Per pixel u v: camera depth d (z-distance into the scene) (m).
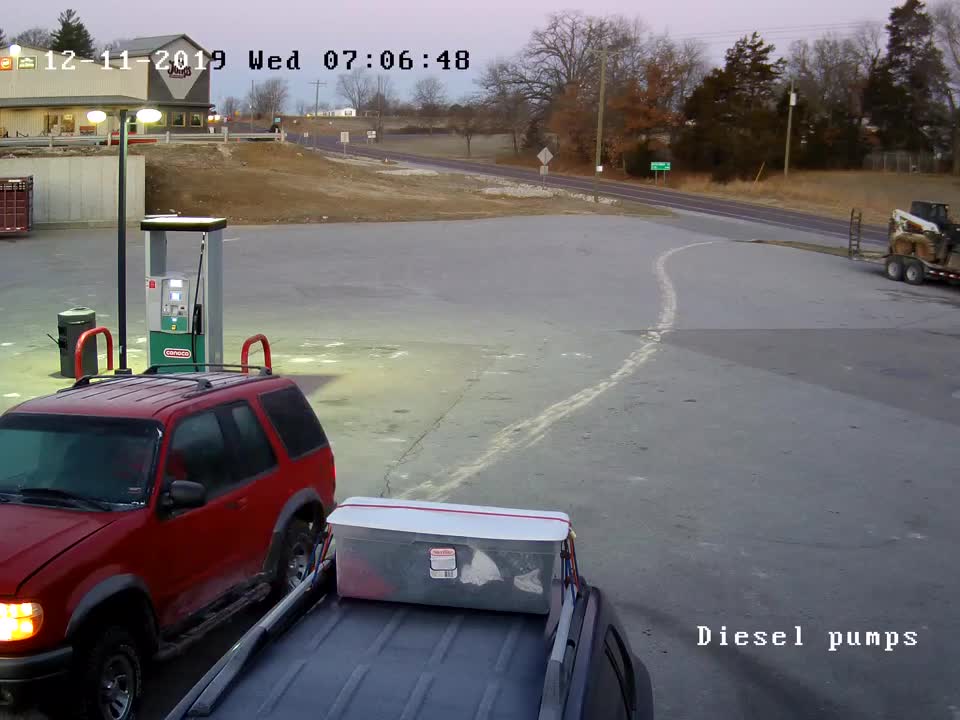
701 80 117.81
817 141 99.44
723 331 22.14
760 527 9.60
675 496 10.55
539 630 4.16
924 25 104.38
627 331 21.97
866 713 6.06
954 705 6.18
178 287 12.71
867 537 9.34
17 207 39.03
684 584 8.13
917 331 22.58
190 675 6.12
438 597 4.36
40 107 64.81
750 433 13.35
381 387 16.02
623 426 13.66
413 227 45.19
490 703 3.54
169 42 67.75
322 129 157.75
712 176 94.94
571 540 4.53
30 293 25.58
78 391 6.70
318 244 38.00
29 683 4.75
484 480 11.03
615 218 52.38
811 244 42.59
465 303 25.58
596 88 108.62
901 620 7.48
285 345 19.66
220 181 52.78
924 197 79.62
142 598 5.46
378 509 4.58
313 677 3.71
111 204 43.38
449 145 142.62
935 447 12.73
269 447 7.00
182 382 7.05
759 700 6.21
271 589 6.78
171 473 5.89
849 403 15.27
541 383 16.52
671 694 6.26
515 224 47.34
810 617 7.52
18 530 5.26
